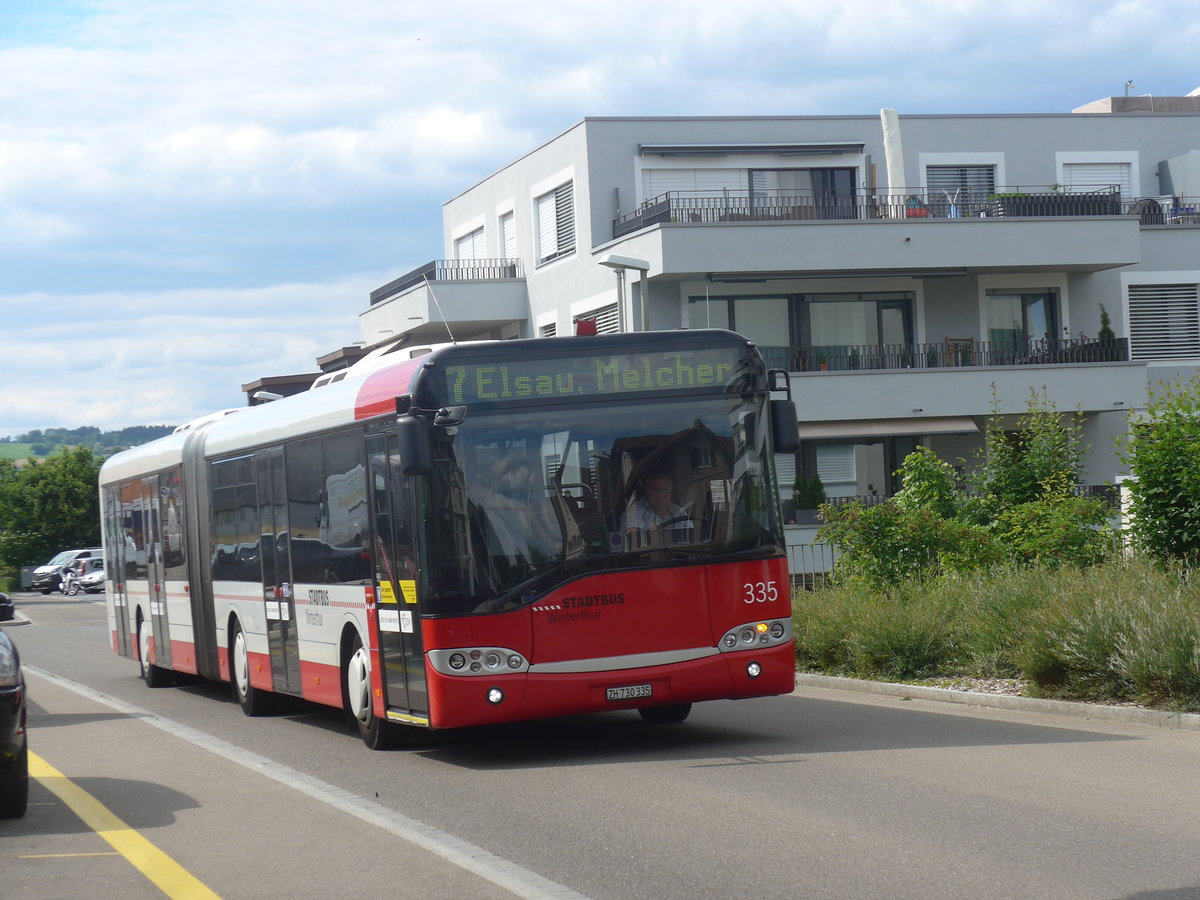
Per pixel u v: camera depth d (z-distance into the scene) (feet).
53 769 39.68
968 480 71.15
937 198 116.06
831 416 110.52
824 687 52.70
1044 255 112.47
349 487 42.01
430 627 35.83
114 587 76.02
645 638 36.35
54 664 87.25
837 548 64.75
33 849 28.09
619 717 47.06
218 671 58.13
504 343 36.68
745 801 29.58
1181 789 28.76
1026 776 30.89
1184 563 50.88
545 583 35.91
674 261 106.63
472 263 142.51
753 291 113.19
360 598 41.16
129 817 31.45
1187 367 122.21
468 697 35.40
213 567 57.77
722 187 119.44
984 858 23.36
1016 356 115.24
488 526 35.88
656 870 23.70
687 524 36.99
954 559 61.16
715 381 37.81
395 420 37.88
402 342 45.47
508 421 36.42
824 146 119.75
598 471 36.65
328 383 49.03
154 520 66.80
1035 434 71.61
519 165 130.21
